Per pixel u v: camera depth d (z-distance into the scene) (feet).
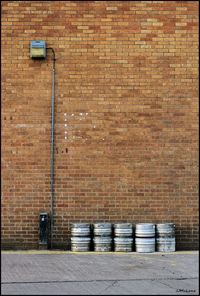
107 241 37.09
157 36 38.86
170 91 38.63
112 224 37.60
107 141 38.32
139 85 38.58
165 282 27.84
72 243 37.06
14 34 38.60
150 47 38.78
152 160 38.29
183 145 38.45
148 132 38.40
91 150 38.24
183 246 38.09
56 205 37.99
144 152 38.29
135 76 38.60
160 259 34.30
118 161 38.24
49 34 38.65
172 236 37.32
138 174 38.22
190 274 29.81
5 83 38.34
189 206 38.27
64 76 38.50
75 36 38.73
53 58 38.55
